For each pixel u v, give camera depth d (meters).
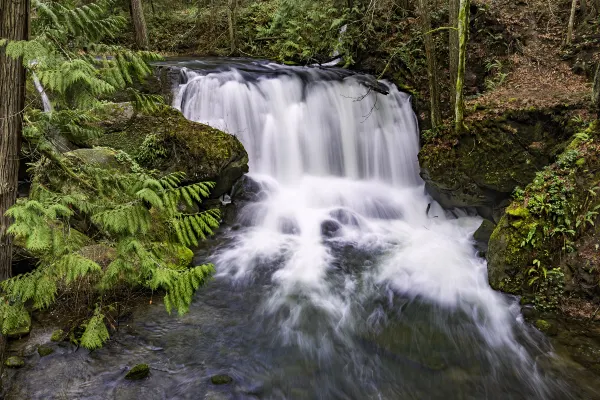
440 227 8.92
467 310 6.12
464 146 8.62
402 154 10.52
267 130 10.05
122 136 8.16
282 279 6.91
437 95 9.18
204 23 17.12
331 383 4.78
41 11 2.97
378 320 5.95
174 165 8.12
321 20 14.00
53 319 5.26
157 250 3.69
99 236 5.10
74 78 2.62
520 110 8.38
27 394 4.26
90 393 4.35
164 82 10.32
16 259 5.26
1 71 3.07
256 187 9.23
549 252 6.19
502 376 4.89
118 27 3.32
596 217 6.24
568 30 10.39
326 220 8.76
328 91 10.70
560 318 5.72
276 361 5.08
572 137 7.57
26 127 3.53
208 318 5.82
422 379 4.87
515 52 10.83
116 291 5.61
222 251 7.63
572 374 4.84
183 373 4.75
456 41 9.20
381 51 12.23
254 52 15.70
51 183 3.74
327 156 10.47
